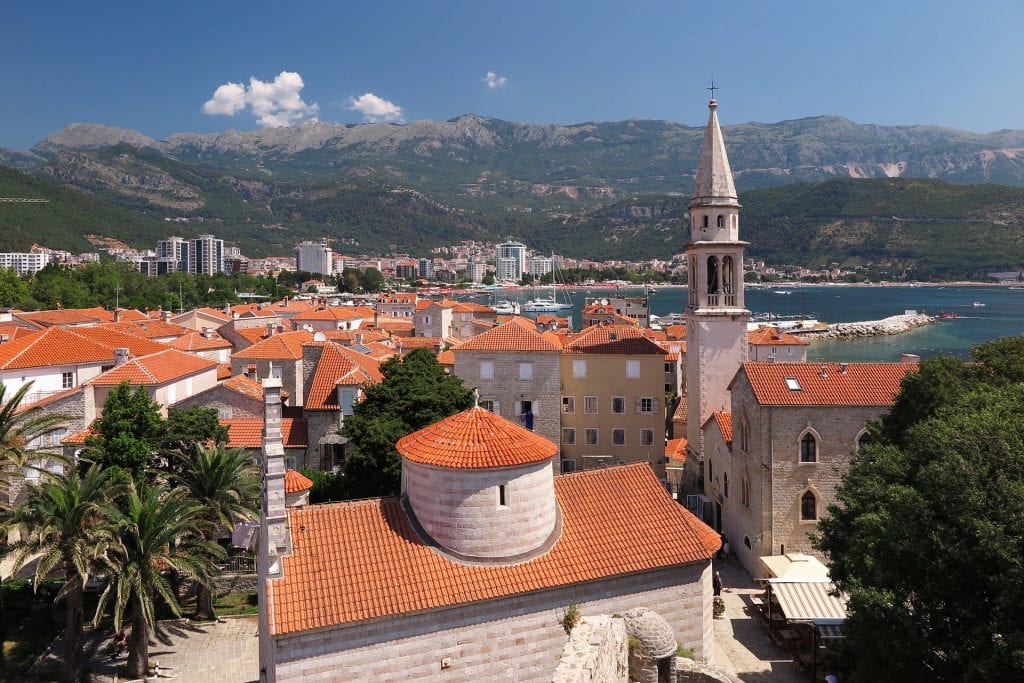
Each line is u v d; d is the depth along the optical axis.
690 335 74.88
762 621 46.25
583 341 85.19
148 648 42.44
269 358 83.31
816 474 52.38
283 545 29.30
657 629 30.86
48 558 37.50
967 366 43.94
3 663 40.75
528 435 33.50
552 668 30.92
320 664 27.38
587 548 32.88
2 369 74.44
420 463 31.27
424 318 172.75
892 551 28.69
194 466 47.66
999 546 24.59
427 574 29.72
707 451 69.12
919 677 26.78
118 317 138.62
